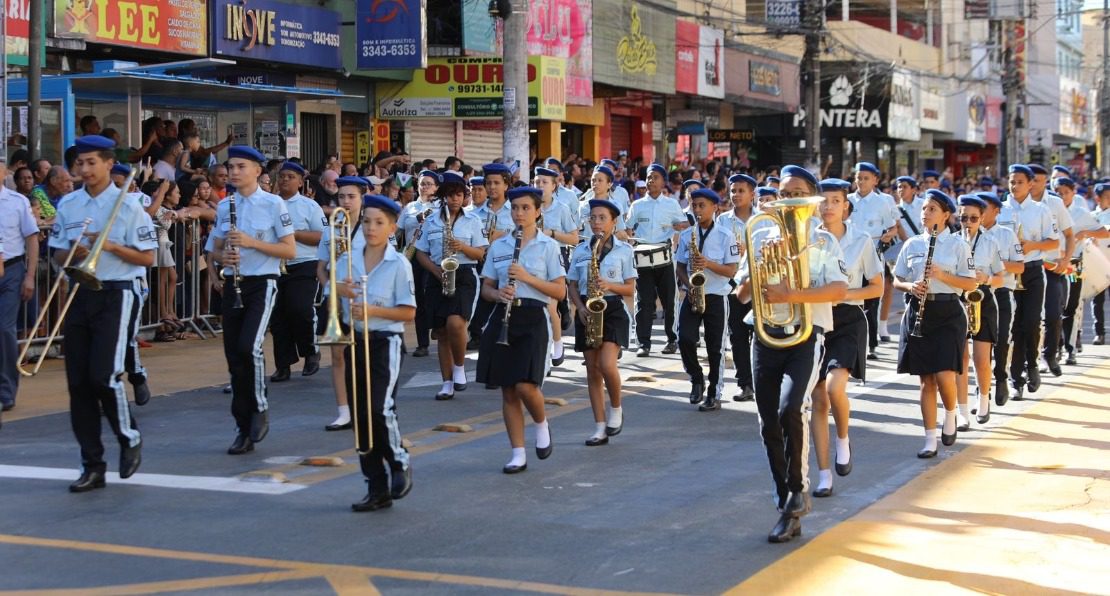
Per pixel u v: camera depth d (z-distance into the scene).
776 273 7.49
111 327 8.68
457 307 12.52
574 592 6.56
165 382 13.38
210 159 17.66
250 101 20.05
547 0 25.61
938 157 56.22
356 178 12.21
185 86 16.86
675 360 15.96
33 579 6.73
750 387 12.77
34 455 9.86
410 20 22.58
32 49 15.07
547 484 9.07
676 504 8.49
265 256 10.21
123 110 18.50
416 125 25.97
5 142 13.44
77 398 8.70
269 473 9.18
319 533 7.69
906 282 10.34
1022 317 13.20
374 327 8.17
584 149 32.03
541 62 25.00
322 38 21.89
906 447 10.58
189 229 16.61
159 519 7.98
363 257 8.23
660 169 16.48
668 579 6.80
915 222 17.38
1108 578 6.93
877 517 8.22
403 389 13.32
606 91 30.91
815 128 31.48
